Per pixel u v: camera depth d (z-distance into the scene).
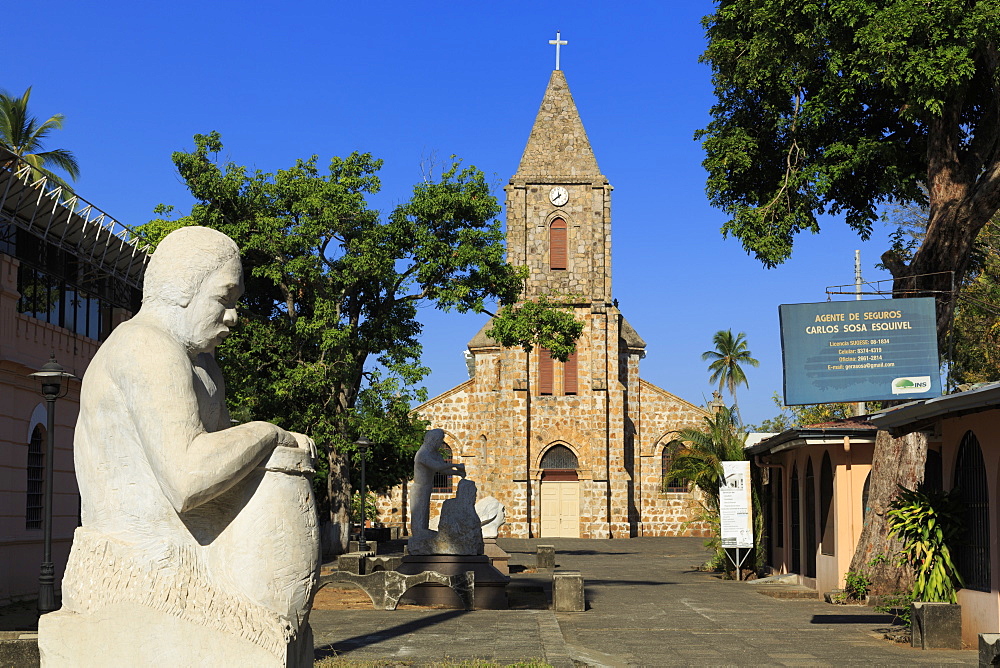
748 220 20.58
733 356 79.75
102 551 3.74
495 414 56.66
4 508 20.03
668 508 57.00
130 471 3.78
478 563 17.69
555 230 56.03
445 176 34.66
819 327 15.51
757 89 21.12
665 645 13.20
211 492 3.70
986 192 18.09
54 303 22.97
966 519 12.94
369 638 12.27
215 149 33.00
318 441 33.28
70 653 3.69
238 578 3.81
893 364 15.35
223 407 4.18
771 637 14.02
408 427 34.12
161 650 3.70
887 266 20.02
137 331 3.82
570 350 35.59
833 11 17.95
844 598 18.64
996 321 32.78
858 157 19.61
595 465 54.59
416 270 34.53
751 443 36.97
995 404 10.71
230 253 4.11
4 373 20.05
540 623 14.02
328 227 32.44
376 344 35.59
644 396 57.91
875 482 18.53
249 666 3.71
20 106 41.22
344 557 21.42
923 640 12.67
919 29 16.94
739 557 26.02
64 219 22.20
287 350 33.88
